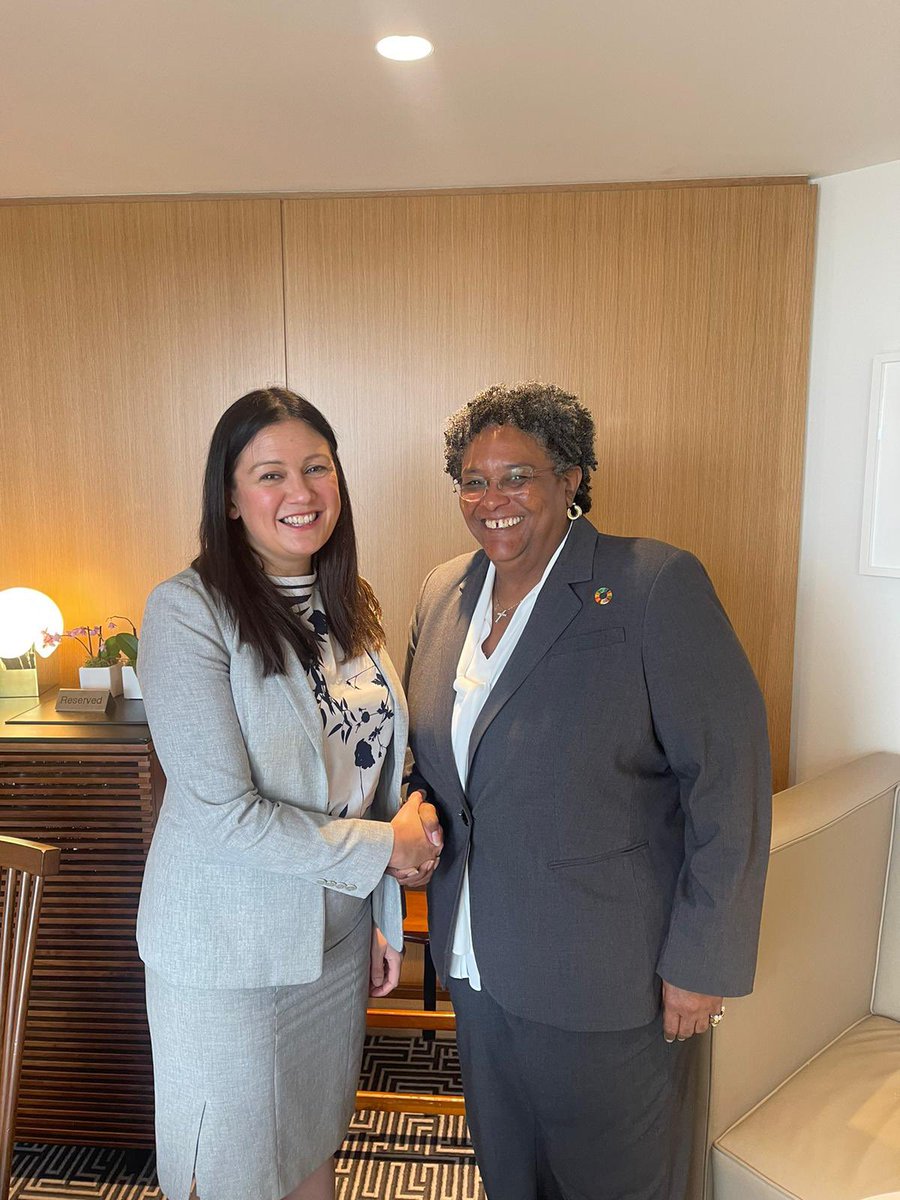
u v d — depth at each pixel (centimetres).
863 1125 153
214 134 173
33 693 219
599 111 162
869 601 206
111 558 229
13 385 224
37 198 216
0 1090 122
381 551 228
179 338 220
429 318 217
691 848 131
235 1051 136
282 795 135
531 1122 150
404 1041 244
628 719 128
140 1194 193
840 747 215
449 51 136
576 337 215
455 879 143
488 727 135
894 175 193
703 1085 149
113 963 195
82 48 133
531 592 140
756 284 209
